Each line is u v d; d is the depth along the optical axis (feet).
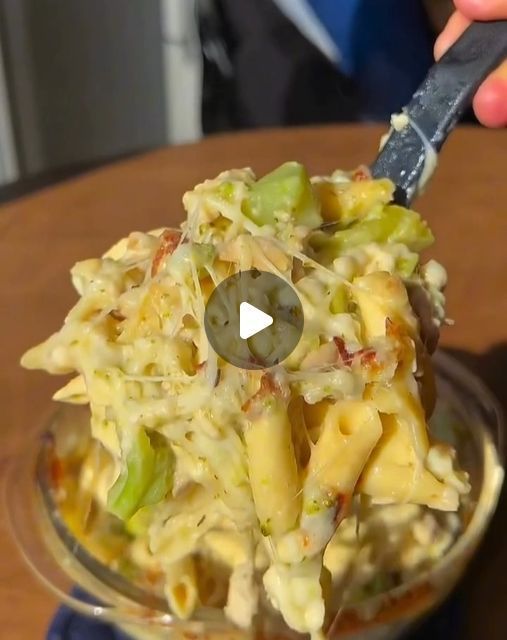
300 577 0.87
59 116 3.10
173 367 0.92
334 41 2.48
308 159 1.87
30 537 1.07
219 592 1.01
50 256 1.70
